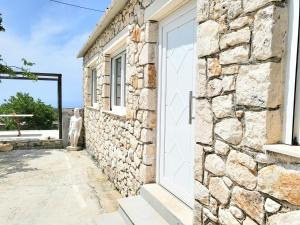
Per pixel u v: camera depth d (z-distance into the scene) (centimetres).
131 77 399
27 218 384
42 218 384
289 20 149
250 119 163
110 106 608
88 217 387
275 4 147
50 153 877
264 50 152
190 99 269
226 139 185
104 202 443
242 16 169
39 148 966
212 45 197
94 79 841
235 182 177
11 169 666
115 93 579
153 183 345
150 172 345
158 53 335
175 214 258
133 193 395
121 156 467
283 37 150
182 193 287
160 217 284
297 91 146
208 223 206
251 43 162
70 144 969
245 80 167
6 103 1386
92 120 797
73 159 786
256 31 158
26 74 902
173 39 305
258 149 157
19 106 1361
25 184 543
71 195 478
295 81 146
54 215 394
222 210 190
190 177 272
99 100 670
